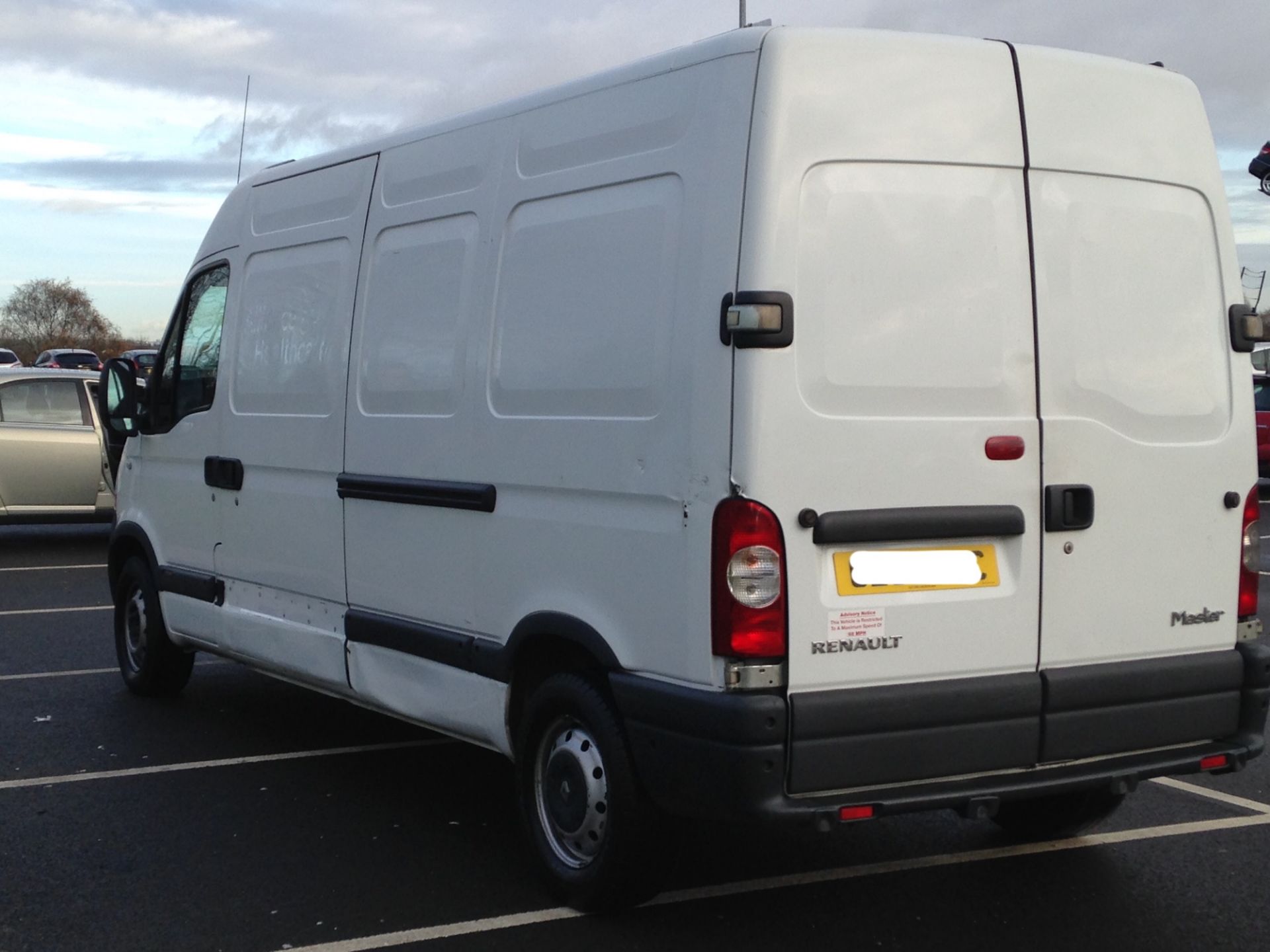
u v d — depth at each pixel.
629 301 4.14
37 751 6.39
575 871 4.39
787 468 3.74
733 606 3.73
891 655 3.89
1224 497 4.46
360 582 5.50
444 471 4.95
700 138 3.95
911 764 3.89
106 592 11.20
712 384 3.81
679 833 4.21
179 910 4.43
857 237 3.87
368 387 5.43
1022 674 4.09
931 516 3.92
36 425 13.44
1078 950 4.13
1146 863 4.92
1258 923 4.35
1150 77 4.40
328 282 5.79
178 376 7.05
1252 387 4.57
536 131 4.64
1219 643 4.46
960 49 4.05
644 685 3.99
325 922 4.33
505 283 4.70
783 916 4.40
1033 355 4.11
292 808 5.54
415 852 5.00
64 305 94.75
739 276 3.77
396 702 5.30
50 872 4.78
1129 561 4.27
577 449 4.29
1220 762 4.30
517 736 4.69
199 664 8.61
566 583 4.36
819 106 3.83
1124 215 4.30
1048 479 4.11
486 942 4.18
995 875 4.79
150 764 6.20
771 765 3.71
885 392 3.88
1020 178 4.12
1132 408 4.27
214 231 6.87
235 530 6.44
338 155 5.86
